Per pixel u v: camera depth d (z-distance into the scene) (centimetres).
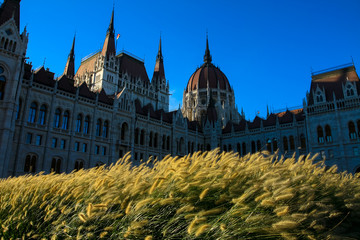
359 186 1130
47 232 726
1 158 3931
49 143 4762
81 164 5250
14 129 4266
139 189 676
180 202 652
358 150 5681
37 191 917
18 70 4409
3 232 760
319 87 6731
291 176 894
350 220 877
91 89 8856
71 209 729
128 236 607
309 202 715
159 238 616
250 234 613
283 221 559
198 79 13188
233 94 13462
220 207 655
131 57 10550
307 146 6341
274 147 7062
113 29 9712
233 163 814
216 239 575
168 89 11219
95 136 5534
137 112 6875
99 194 725
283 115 7381
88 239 647
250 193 605
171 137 7400
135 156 6381
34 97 4731
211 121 8381
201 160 831
